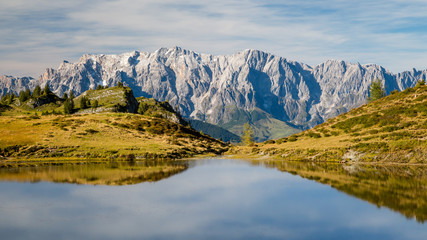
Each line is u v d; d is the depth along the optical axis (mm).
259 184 77500
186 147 177750
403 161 109375
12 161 132125
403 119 139500
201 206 57844
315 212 54125
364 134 137375
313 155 131625
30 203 58844
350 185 74062
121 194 66250
